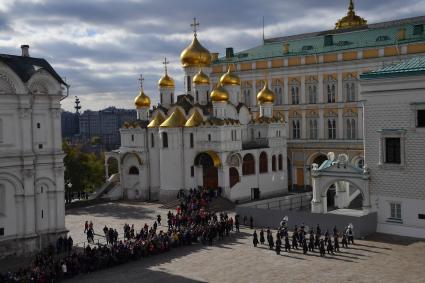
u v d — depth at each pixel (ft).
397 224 194.18
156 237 185.37
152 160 306.55
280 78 357.41
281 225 194.39
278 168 319.27
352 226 185.26
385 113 195.93
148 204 289.94
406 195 191.93
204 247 186.50
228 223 204.13
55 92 193.26
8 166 179.01
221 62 387.96
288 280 143.54
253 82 371.35
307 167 344.08
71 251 187.52
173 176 289.53
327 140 334.24
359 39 337.11
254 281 143.95
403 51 302.66
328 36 344.90
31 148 185.57
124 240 194.70
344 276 145.28
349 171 206.18
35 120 188.34
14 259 178.40
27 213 183.83
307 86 344.69
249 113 325.21
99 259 163.84
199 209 240.73
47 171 191.11
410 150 190.29
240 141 289.74
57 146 193.47
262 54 376.27
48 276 149.28
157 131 303.27
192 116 289.74
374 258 163.02
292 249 179.22
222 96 289.74
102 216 257.75
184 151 289.74
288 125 354.33
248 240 194.90
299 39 389.39
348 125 328.29
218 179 280.10
